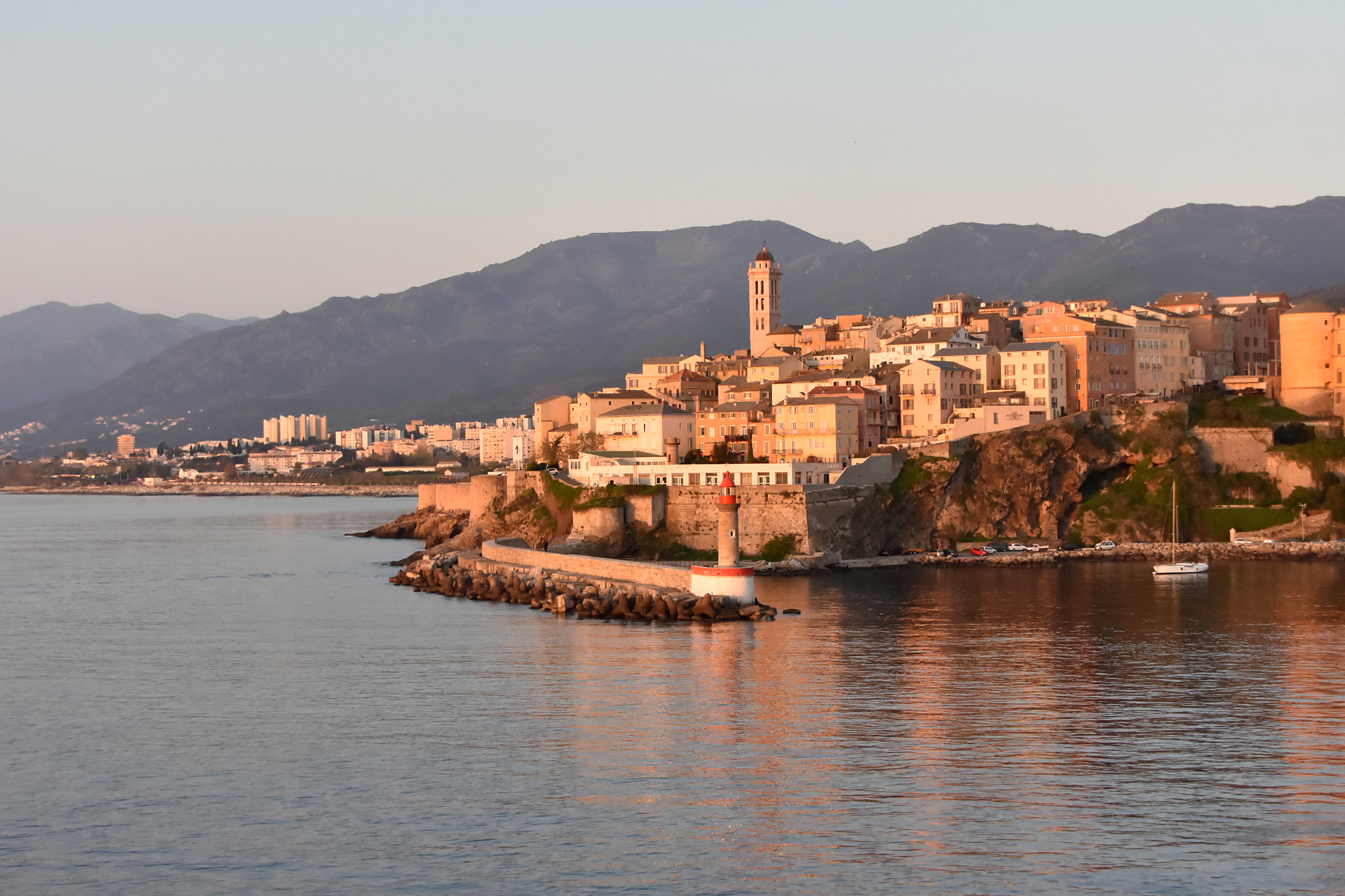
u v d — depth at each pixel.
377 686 171.00
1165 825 111.81
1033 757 131.12
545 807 119.06
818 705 153.50
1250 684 162.75
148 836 114.44
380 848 110.56
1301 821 112.38
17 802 123.81
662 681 168.75
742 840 110.12
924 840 109.25
